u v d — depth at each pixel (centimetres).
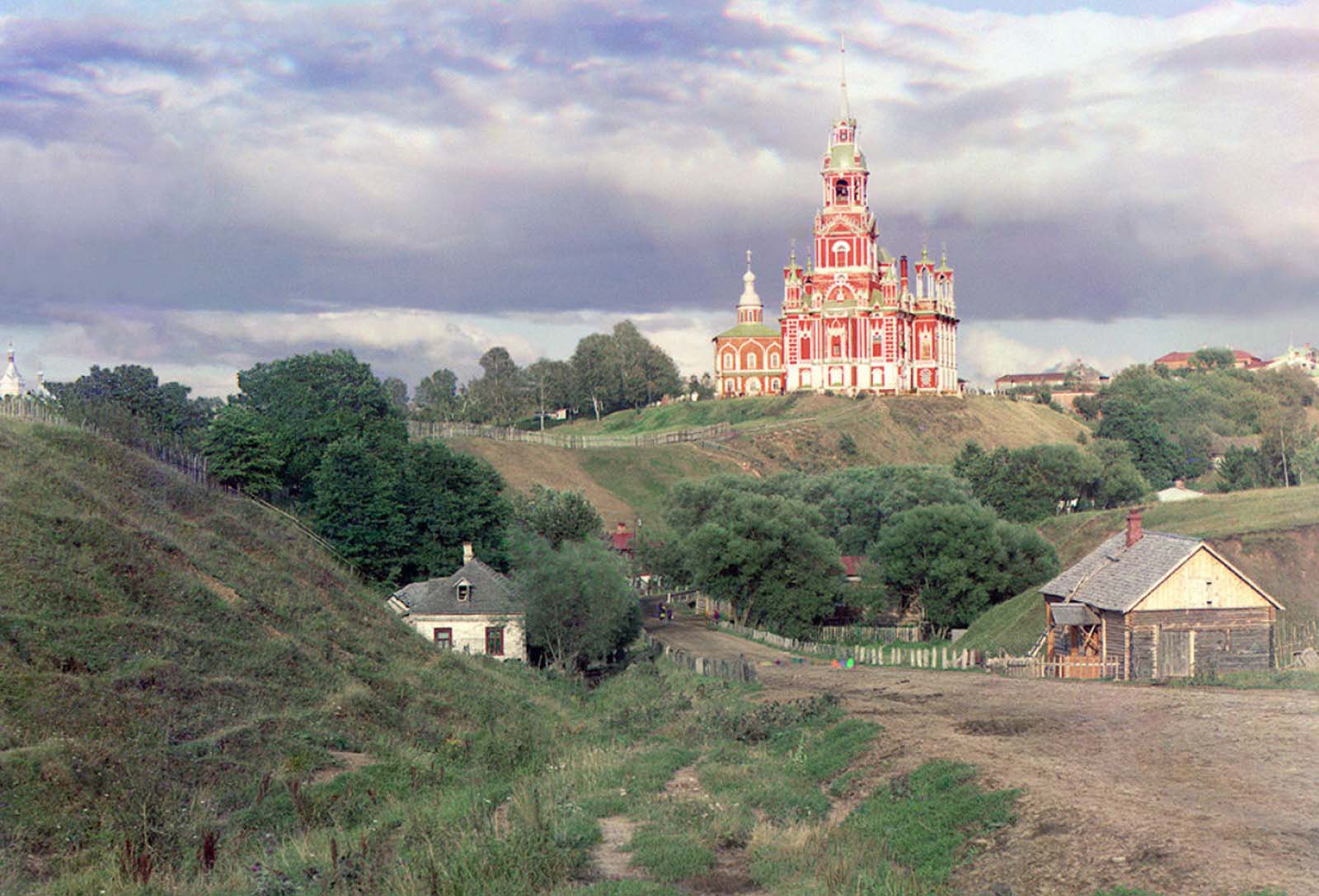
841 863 2273
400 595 6806
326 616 4959
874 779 3064
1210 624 5325
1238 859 1920
